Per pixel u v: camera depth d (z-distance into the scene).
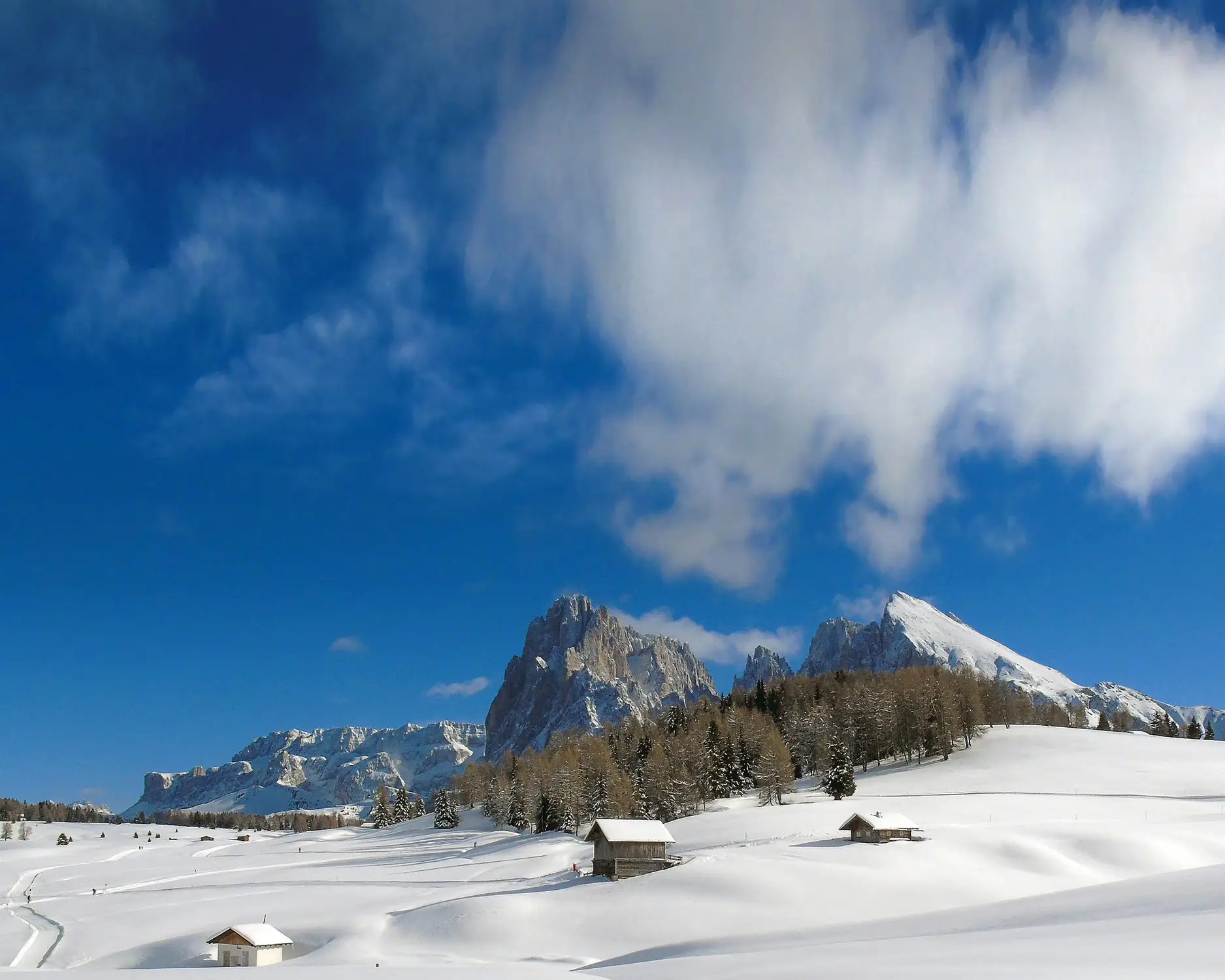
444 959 70.50
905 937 51.59
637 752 198.38
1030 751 169.75
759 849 95.62
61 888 147.12
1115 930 39.94
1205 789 134.88
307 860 169.50
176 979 49.69
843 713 196.38
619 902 80.62
